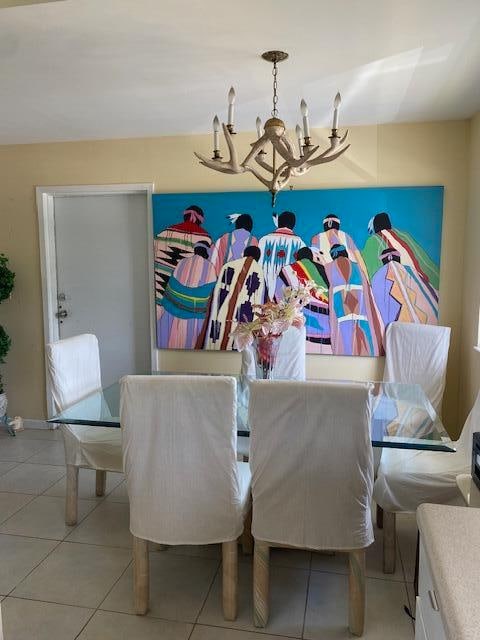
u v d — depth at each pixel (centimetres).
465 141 346
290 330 330
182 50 230
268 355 253
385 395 271
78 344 302
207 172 382
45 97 295
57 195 412
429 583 109
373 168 360
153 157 388
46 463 362
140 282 413
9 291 400
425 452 251
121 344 422
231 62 244
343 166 364
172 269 391
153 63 245
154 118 338
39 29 209
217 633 196
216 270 384
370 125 357
